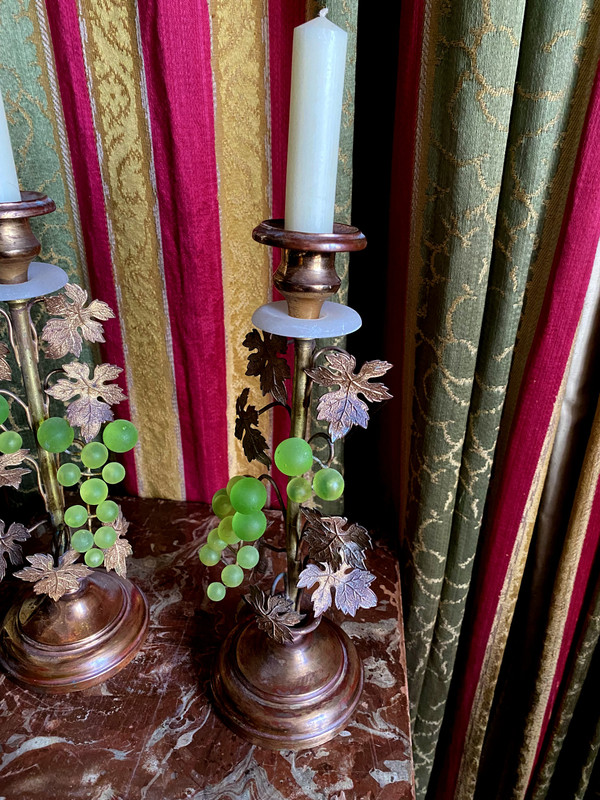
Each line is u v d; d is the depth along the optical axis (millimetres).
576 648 518
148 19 352
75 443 497
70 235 430
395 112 393
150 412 493
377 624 427
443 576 465
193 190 399
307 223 256
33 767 324
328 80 235
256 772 326
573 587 480
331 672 354
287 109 386
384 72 415
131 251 427
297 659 348
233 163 406
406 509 459
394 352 456
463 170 336
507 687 575
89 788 315
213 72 378
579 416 443
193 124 381
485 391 405
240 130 396
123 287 442
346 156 365
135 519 517
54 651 368
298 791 318
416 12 336
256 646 360
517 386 417
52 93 385
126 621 396
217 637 409
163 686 372
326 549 292
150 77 368
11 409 468
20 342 316
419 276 386
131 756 331
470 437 420
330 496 283
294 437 297
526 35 319
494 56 309
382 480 532
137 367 473
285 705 339
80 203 418
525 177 347
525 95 331
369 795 317
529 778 571
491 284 382
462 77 317
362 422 271
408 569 467
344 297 414
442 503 427
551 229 373
